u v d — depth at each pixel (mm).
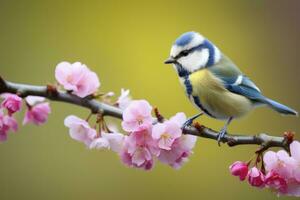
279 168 5715
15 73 13977
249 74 14383
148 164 6020
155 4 14406
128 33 14188
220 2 14633
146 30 14250
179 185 12305
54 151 12289
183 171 12336
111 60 13961
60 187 12234
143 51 13984
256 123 12852
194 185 12289
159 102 13164
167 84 13336
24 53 14117
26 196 12234
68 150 12305
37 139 12336
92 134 5969
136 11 14328
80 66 6027
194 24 14469
